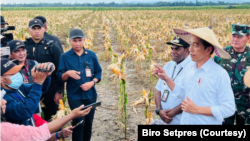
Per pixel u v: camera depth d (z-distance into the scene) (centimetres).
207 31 260
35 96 267
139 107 654
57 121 254
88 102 429
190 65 298
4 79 246
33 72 269
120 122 527
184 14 5244
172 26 2305
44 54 461
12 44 374
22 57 382
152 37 1477
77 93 421
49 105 479
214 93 261
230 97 256
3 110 234
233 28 371
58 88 448
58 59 469
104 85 833
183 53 338
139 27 2272
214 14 4772
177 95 321
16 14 5159
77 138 408
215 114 256
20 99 273
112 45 1609
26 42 466
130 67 1064
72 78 418
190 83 279
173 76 348
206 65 264
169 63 369
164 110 337
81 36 409
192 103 264
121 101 553
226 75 258
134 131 529
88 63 426
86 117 429
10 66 248
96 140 492
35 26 452
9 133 220
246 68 362
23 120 275
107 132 525
